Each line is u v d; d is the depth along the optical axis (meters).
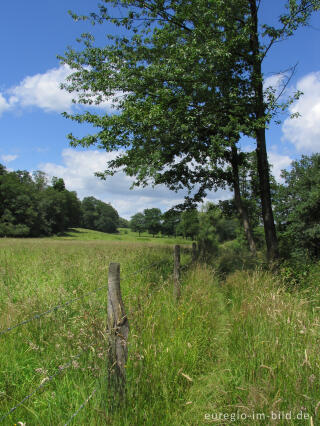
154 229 126.88
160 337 4.02
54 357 3.67
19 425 2.56
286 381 3.00
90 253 12.96
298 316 4.15
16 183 100.38
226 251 17.23
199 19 11.76
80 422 2.50
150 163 13.23
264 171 13.73
